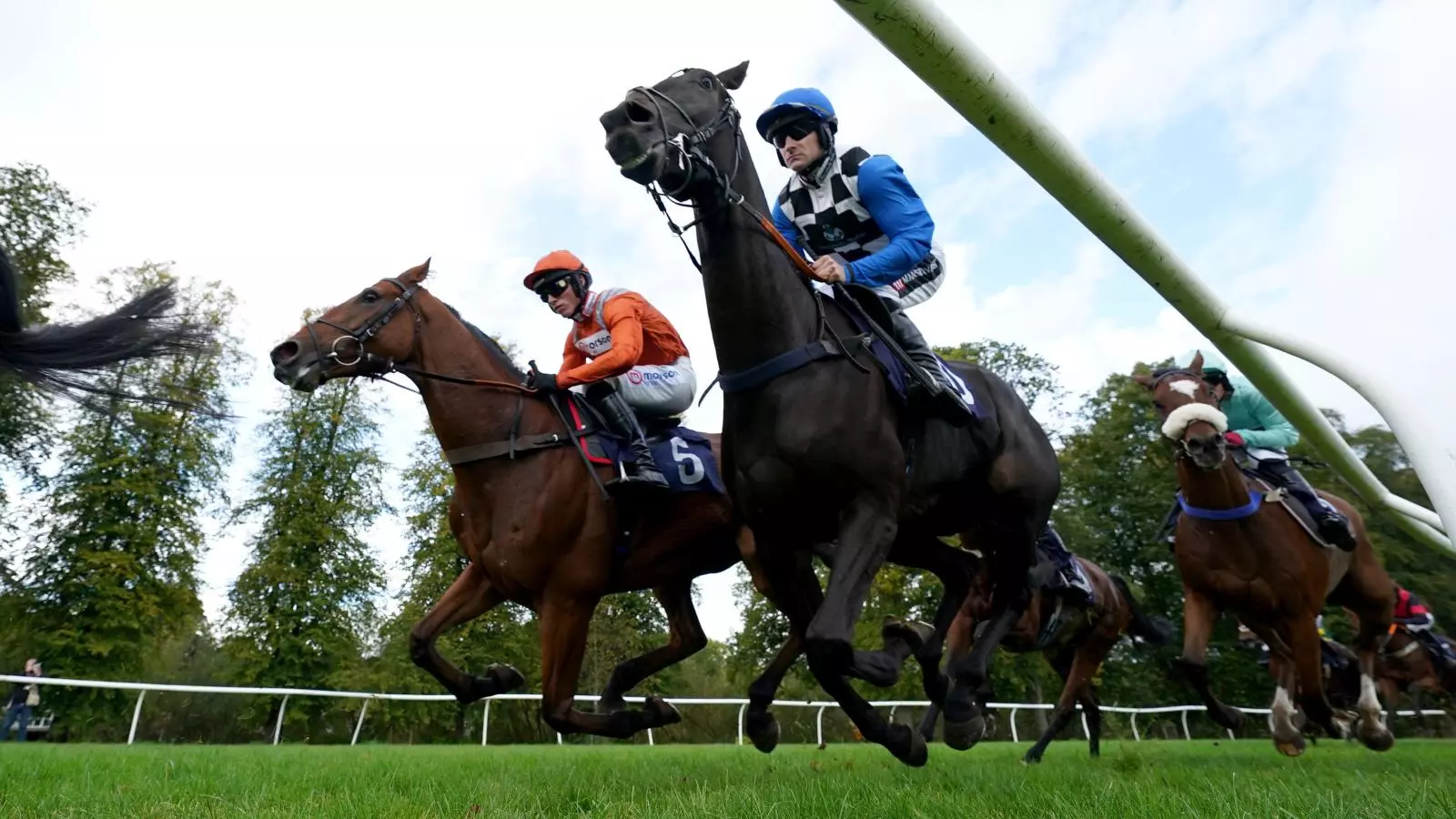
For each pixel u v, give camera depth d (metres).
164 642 22.09
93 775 3.66
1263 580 5.21
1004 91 1.81
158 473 21.50
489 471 4.02
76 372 3.15
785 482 2.73
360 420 25.22
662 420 4.40
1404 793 2.69
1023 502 3.71
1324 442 3.16
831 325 2.92
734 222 2.74
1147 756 6.39
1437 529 3.77
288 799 2.83
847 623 2.56
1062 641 7.63
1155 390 5.48
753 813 2.29
